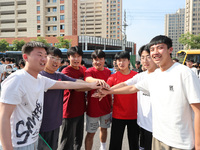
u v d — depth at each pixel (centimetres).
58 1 4559
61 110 238
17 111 150
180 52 1362
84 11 9231
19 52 1452
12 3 4891
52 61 224
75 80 249
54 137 228
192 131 159
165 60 167
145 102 242
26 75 155
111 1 8925
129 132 272
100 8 9144
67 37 3884
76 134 284
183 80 155
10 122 149
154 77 180
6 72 818
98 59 286
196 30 8669
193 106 151
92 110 286
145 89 205
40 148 183
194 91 149
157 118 175
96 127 296
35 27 4662
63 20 4569
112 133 271
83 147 347
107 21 8931
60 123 236
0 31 5019
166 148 167
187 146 156
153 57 172
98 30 9044
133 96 264
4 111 139
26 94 152
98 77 293
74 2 4903
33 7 4641
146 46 244
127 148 346
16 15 4822
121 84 248
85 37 3903
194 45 3238
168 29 12450
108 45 4388
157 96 174
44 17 4638
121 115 262
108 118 305
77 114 272
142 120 246
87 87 226
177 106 158
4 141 135
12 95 141
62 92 240
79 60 275
